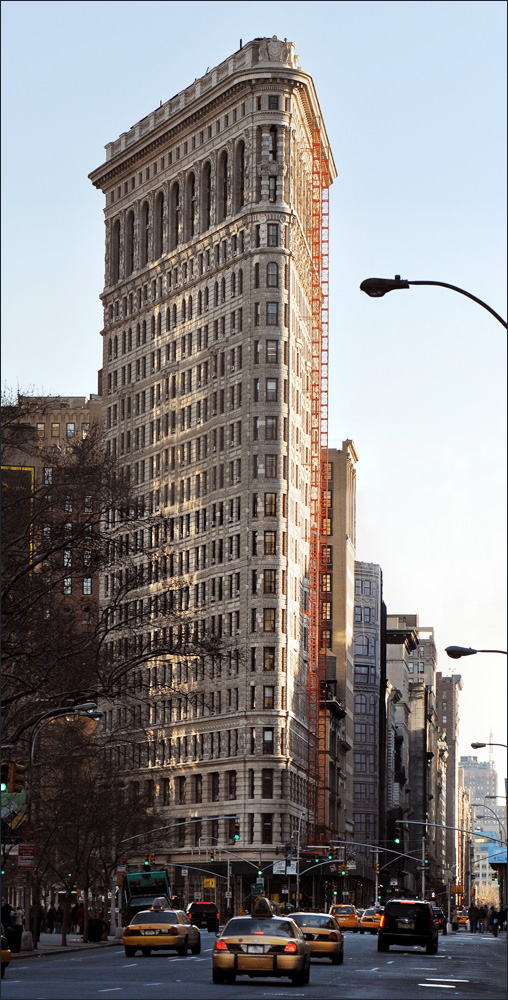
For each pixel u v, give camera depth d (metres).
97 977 48.84
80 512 75.69
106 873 124.81
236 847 185.50
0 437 75.00
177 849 194.25
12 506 73.44
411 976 52.94
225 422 196.88
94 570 77.88
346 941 102.56
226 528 194.12
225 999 37.41
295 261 198.50
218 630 193.00
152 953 74.94
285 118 197.00
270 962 45.75
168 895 117.44
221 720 190.50
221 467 196.88
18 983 44.66
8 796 69.12
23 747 92.38
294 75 197.00
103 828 112.56
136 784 170.75
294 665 194.88
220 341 199.12
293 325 196.62
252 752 186.38
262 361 193.88
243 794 185.62
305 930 62.69
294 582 194.88
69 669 76.81
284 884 187.25
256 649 188.00
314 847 186.75
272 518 190.50
